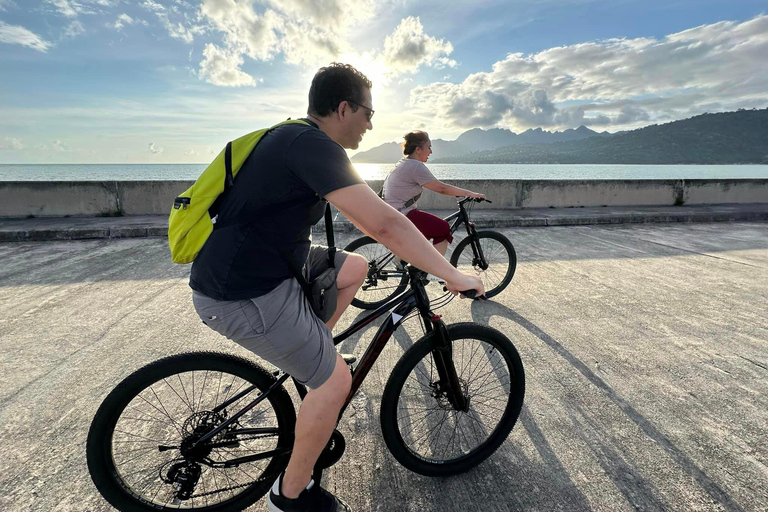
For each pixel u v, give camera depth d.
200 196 1.19
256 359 2.85
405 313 1.69
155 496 1.70
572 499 1.71
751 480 1.80
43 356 2.82
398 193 3.47
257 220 1.20
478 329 1.75
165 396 2.21
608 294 4.11
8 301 3.80
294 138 1.17
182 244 1.21
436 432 2.09
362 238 3.64
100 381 2.53
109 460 1.45
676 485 1.78
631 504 1.68
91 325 3.31
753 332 3.26
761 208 9.16
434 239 3.53
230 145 1.24
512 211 8.82
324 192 1.16
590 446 2.02
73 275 4.59
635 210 8.95
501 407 2.26
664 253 5.75
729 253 5.74
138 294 4.00
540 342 3.08
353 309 3.75
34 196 7.42
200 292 1.28
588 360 2.83
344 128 1.38
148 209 7.88
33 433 2.06
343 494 1.74
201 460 1.56
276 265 1.27
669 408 2.31
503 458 1.95
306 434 1.41
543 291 4.20
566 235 7.03
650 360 2.83
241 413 1.58
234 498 1.65
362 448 2.01
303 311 1.37
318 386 1.42
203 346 2.99
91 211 7.68
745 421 2.20
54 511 1.62
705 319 3.51
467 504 1.69
